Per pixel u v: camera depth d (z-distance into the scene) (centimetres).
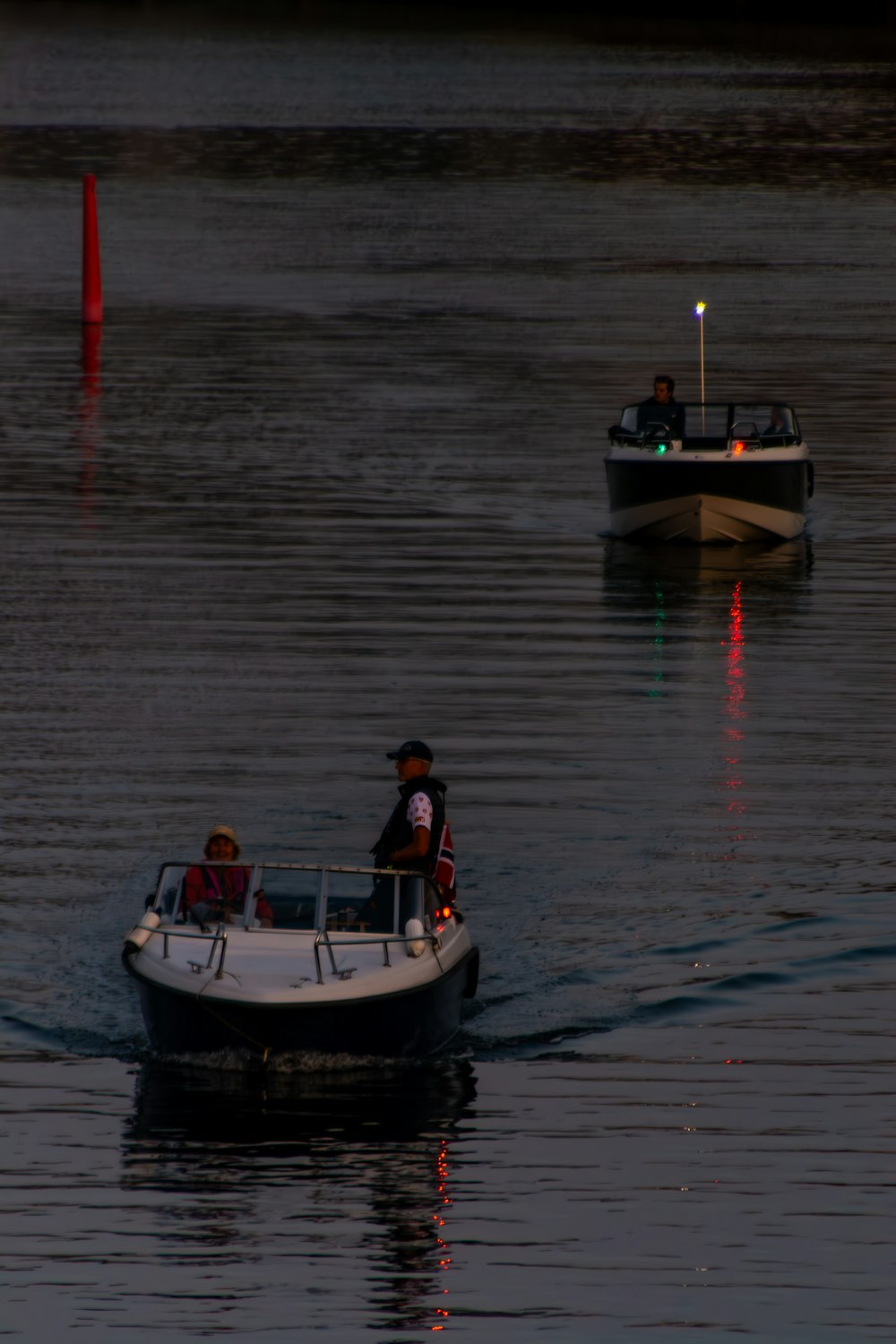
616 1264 3209
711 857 5197
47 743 6141
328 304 16500
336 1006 3912
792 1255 3247
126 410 12150
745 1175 3519
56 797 5619
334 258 19062
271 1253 3247
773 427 9575
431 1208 3391
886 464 10919
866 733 6353
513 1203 3412
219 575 8519
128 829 5353
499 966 4503
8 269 18100
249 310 16125
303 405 12419
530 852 5228
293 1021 3912
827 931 4694
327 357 14100
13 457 10825
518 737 6284
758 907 4847
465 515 9819
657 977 4441
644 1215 3372
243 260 18875
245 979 3994
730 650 7444
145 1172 3512
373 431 11688
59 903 4828
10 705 6550
